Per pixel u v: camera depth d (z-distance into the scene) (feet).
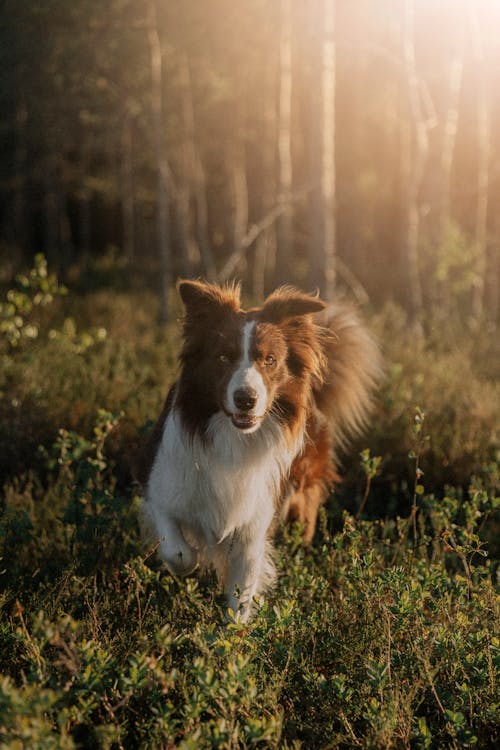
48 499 16.01
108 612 11.43
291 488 14.89
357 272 70.13
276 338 12.57
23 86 51.24
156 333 34.73
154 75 43.62
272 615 9.74
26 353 23.32
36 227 92.48
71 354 25.17
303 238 85.76
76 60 45.11
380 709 8.95
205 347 12.69
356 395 16.85
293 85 74.13
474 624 10.91
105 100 52.54
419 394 22.75
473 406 22.30
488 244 70.03
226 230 85.97
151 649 10.23
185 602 11.72
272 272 74.64
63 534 14.26
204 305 12.96
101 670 8.23
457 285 46.32
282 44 49.62
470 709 9.23
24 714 6.98
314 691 9.61
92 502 14.82
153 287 57.67
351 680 10.00
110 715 8.48
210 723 7.92
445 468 19.39
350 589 11.45
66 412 20.18
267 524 13.48
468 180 77.71
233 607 12.66
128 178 73.41
